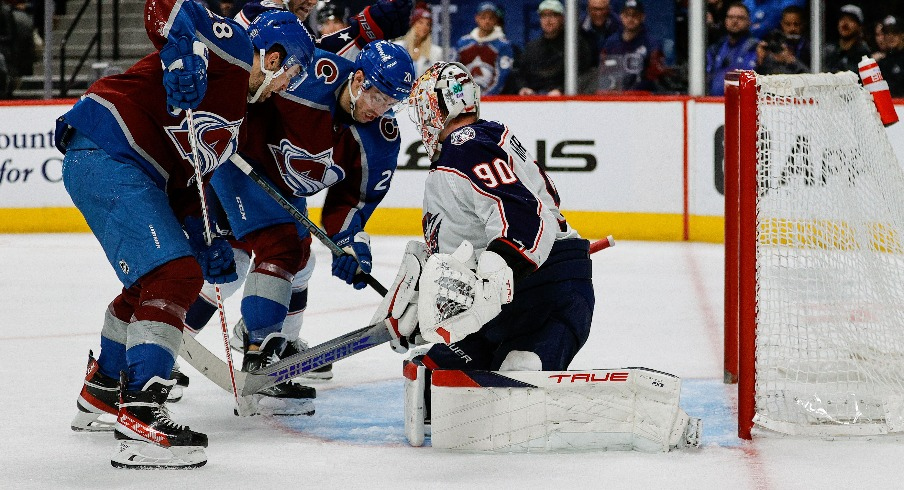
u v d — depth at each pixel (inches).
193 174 429.4
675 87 1251.2
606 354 626.2
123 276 406.6
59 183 1252.5
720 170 1136.8
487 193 400.2
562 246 433.7
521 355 426.6
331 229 500.1
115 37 1472.7
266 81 446.3
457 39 1331.2
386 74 457.4
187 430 401.1
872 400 467.2
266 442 440.1
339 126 488.7
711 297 831.7
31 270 991.0
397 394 531.5
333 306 805.2
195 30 399.5
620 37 1246.9
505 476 385.1
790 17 1192.8
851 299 482.9
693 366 592.4
